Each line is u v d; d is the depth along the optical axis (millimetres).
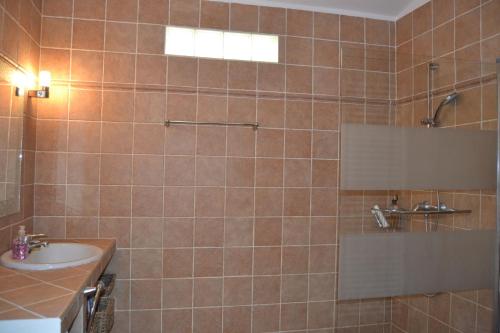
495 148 1980
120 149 2328
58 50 2271
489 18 1991
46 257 1983
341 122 1836
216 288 2441
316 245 2580
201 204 2420
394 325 1998
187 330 2402
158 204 2367
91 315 1637
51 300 1213
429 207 1925
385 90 1885
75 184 2279
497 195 1983
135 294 2342
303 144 2566
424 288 1924
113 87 2328
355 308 1983
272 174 2518
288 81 2553
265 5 2535
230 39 2512
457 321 1971
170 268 2379
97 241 2219
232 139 2465
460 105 1947
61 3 2279
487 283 1978
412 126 1898
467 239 1959
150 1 2385
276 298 2521
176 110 2398
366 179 1853
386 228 1888
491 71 1968
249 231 2482
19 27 1907
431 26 2395
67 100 2277
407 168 1892
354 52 1865
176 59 2406
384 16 2705
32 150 2180
